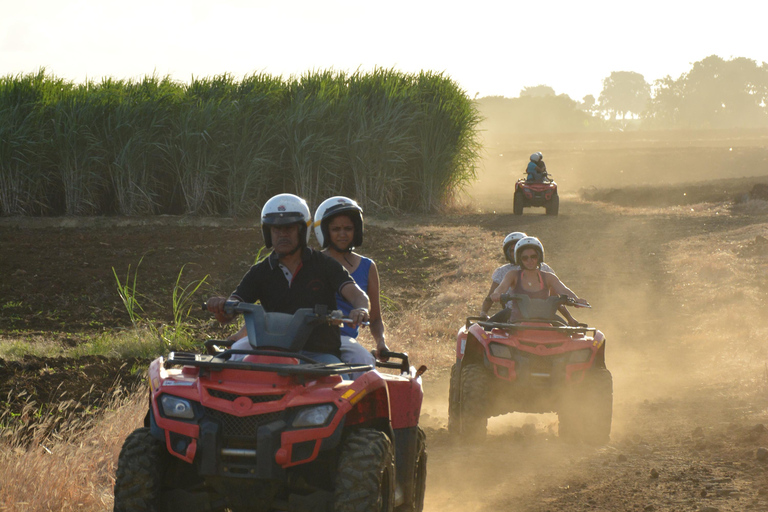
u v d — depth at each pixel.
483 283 38.19
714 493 12.39
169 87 63.00
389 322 31.61
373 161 65.31
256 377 8.87
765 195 76.50
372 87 68.31
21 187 57.12
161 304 33.44
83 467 12.27
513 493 12.84
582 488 13.05
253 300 10.45
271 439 8.32
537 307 17.47
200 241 46.56
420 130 67.62
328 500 8.59
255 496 8.59
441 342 29.12
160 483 8.80
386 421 9.27
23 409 15.34
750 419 17.28
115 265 39.34
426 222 61.44
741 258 43.38
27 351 22.50
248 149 60.97
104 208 60.88
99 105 58.53
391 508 8.68
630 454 15.34
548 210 68.12
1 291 33.44
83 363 21.00
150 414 9.33
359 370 9.17
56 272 37.19
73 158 57.50
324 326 9.84
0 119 56.47
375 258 45.41
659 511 11.64
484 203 86.56
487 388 16.72
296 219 10.03
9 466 11.45
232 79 66.81
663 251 47.78
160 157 60.06
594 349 16.81
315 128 62.94
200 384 8.81
